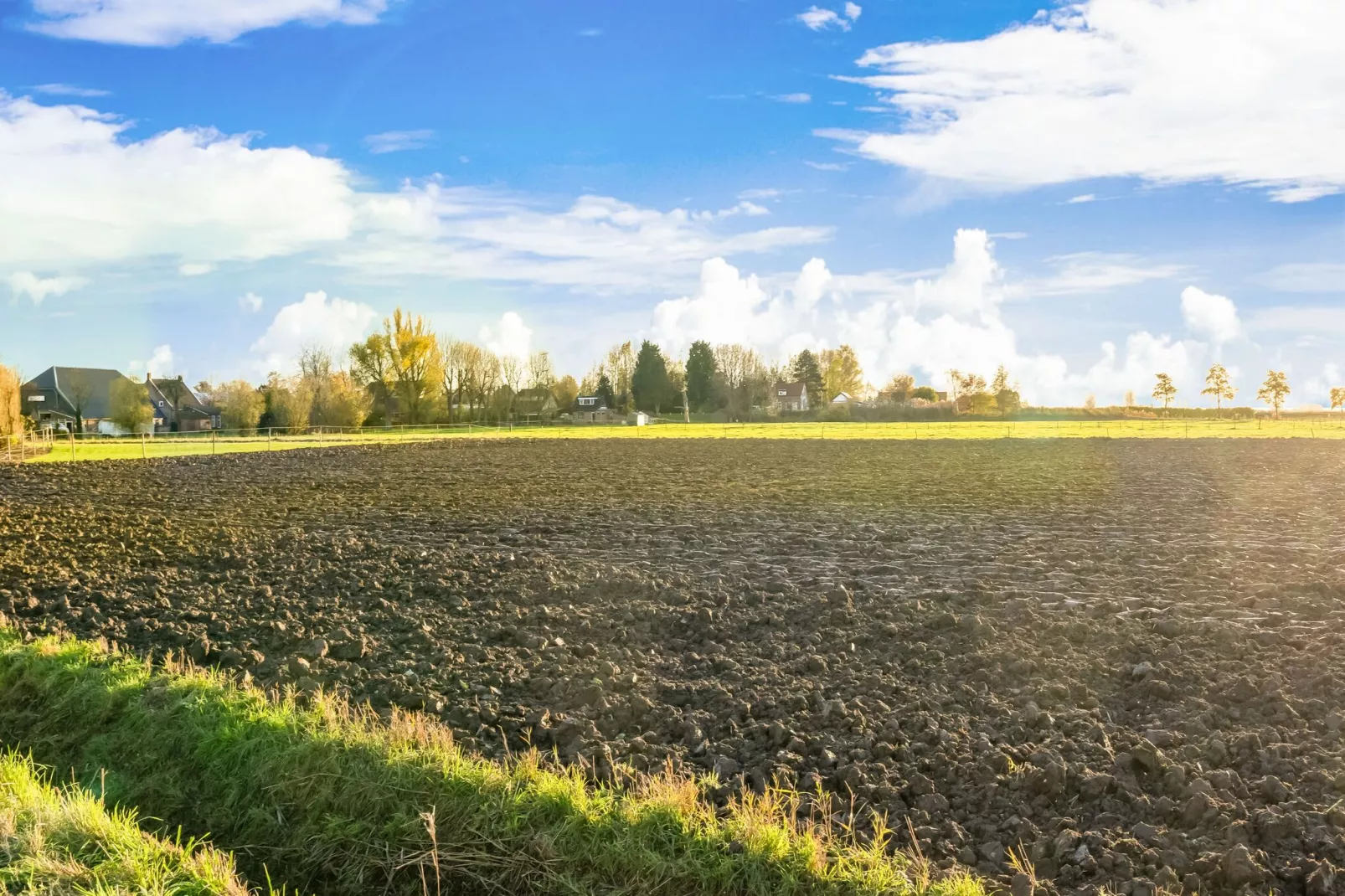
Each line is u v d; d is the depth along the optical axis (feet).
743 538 67.26
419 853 24.43
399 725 30.32
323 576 53.52
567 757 29.40
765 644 39.75
